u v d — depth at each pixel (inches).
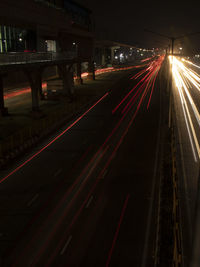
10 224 719.7
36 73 1803.6
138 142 1333.7
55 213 762.2
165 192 831.1
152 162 1088.2
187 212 739.4
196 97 2466.8
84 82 3698.3
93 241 639.1
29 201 831.7
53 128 1598.2
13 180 973.8
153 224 695.1
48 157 1182.3
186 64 6815.9
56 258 587.8
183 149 1206.3
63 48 2829.7
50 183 942.4
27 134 1439.5
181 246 598.9
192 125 1588.3
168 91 2704.2
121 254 592.1
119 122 1728.6
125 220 716.0
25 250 617.9
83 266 561.0
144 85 3334.2
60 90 2417.6
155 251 593.6
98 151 1234.6
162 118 1775.3
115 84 3467.0
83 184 926.4
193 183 900.6
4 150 1200.2
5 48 3412.9
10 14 1729.8
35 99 1827.0
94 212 759.1
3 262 581.9
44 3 2357.3
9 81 3260.3
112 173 1001.5
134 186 898.1
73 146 1314.0
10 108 2021.4
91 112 2020.2
